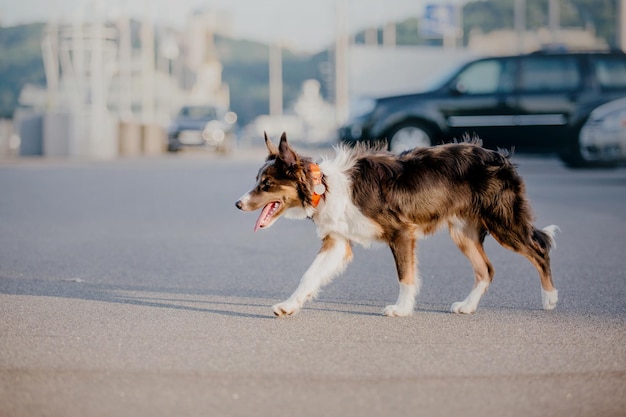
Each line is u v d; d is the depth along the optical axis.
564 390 4.55
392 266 8.85
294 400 4.35
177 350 5.33
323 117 67.06
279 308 6.31
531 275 8.27
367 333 5.86
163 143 38.50
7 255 9.30
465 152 6.77
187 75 105.19
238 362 5.05
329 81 69.25
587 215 12.63
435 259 9.36
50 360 5.08
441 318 6.39
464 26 78.69
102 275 8.16
